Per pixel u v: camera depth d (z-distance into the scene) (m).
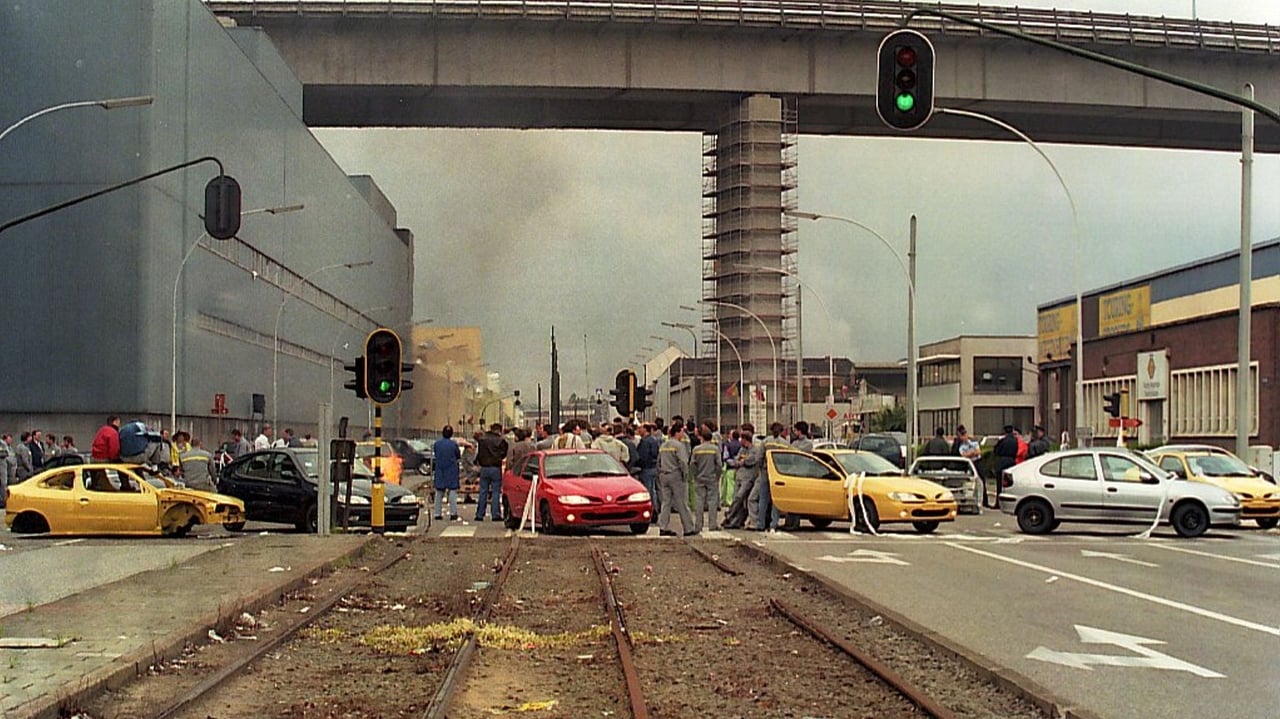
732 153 68.12
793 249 70.81
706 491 27.81
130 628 12.93
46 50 47.16
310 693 10.47
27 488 24.91
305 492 26.80
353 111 71.88
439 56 63.88
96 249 46.97
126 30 47.09
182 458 30.36
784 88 66.00
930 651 12.51
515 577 19.34
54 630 12.77
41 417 46.88
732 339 72.12
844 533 27.64
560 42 63.97
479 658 12.16
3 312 46.84
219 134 54.84
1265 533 27.31
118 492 24.83
